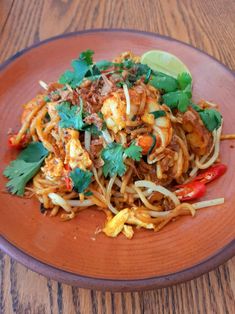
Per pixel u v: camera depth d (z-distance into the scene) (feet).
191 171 0.86
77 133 0.79
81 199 0.79
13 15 1.22
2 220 0.70
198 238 0.70
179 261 0.66
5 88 0.90
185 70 0.95
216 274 0.73
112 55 1.01
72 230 0.72
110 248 0.69
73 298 0.69
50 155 0.83
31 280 0.71
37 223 0.73
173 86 0.85
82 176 0.76
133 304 0.69
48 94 0.88
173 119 0.82
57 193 0.80
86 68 0.86
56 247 0.68
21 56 0.94
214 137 0.87
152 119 0.78
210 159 0.86
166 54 0.96
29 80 0.93
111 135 0.79
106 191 0.80
